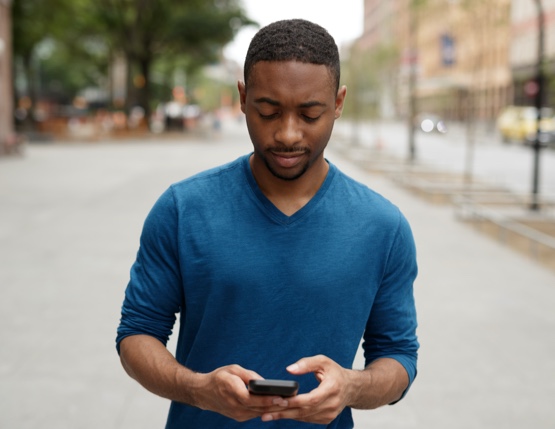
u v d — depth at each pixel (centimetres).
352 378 146
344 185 166
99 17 4069
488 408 439
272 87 147
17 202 1331
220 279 157
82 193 1474
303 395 136
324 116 151
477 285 740
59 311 626
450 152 2972
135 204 1315
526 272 806
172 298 166
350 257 160
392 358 167
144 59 4341
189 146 3409
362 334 166
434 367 505
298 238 159
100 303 652
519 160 2566
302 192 162
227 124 7881
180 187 165
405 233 168
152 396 451
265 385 131
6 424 408
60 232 1014
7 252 874
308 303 158
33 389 457
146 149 3116
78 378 476
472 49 2998
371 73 3731
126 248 902
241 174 163
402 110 6606
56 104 8069
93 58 5062
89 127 3803
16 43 3522
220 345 159
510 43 5375
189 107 7750
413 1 2389
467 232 1074
